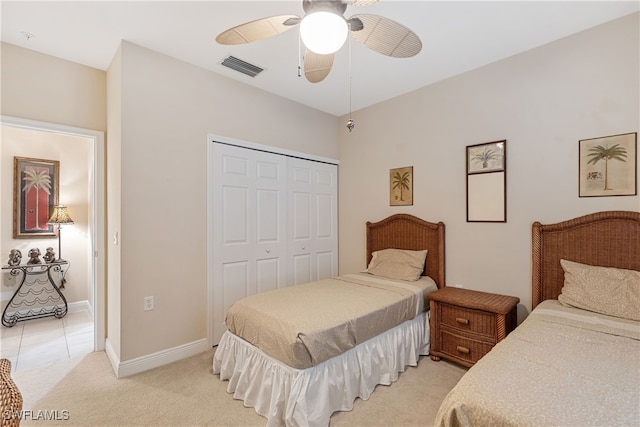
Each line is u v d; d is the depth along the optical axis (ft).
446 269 9.90
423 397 6.77
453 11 6.63
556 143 7.77
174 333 8.52
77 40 7.66
